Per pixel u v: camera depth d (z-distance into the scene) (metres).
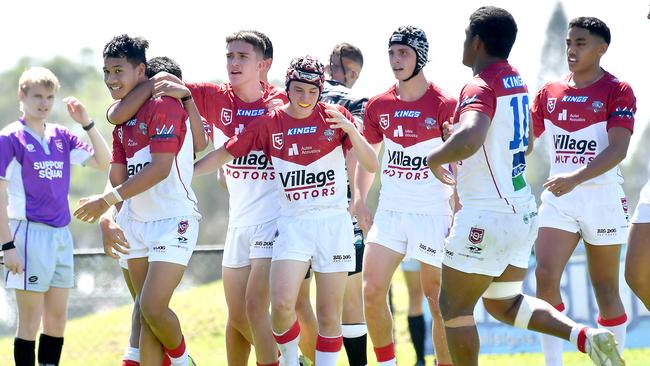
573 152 28.53
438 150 21.83
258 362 26.47
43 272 29.73
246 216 27.03
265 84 28.67
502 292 23.80
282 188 25.84
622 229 28.47
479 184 22.98
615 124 27.41
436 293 28.00
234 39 27.59
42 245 29.78
